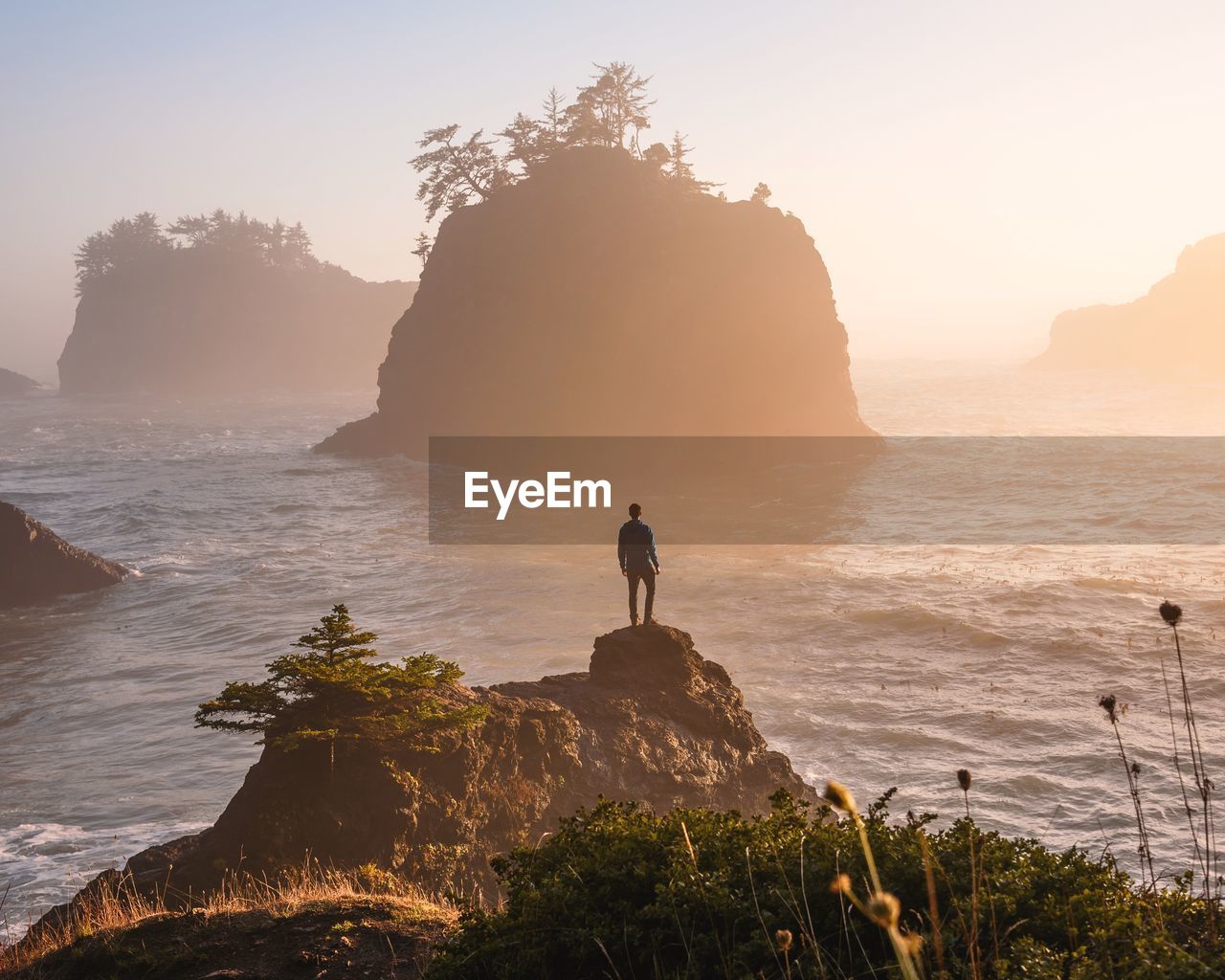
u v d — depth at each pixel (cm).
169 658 3803
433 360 10519
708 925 441
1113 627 3616
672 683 1983
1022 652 3375
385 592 4766
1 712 3241
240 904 845
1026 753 2525
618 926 453
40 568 4966
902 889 428
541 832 1628
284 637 4003
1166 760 2406
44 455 12569
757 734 2042
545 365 9806
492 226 10375
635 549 2016
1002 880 421
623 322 9638
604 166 10338
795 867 455
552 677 2003
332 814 1419
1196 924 408
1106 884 424
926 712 2845
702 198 10462
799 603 4197
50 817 2364
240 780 2531
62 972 741
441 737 1529
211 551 6091
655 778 1808
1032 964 356
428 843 1478
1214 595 4038
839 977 386
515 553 5684
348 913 767
